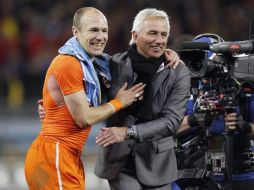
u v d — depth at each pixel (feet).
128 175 52.60
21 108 111.86
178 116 51.13
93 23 49.47
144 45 50.67
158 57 51.16
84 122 48.91
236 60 52.95
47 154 49.52
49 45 127.75
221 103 53.31
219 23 131.13
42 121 53.21
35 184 50.01
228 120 53.31
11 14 130.11
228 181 53.88
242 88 53.47
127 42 128.26
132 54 51.57
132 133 50.01
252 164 55.52
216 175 54.03
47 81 50.11
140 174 51.88
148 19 50.44
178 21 128.88
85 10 49.93
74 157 50.11
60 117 49.80
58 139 49.73
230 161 53.57
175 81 51.52
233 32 130.21
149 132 50.29
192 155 55.26
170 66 51.52
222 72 52.95
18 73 120.67
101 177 52.80
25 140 105.50
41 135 50.37
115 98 50.01
